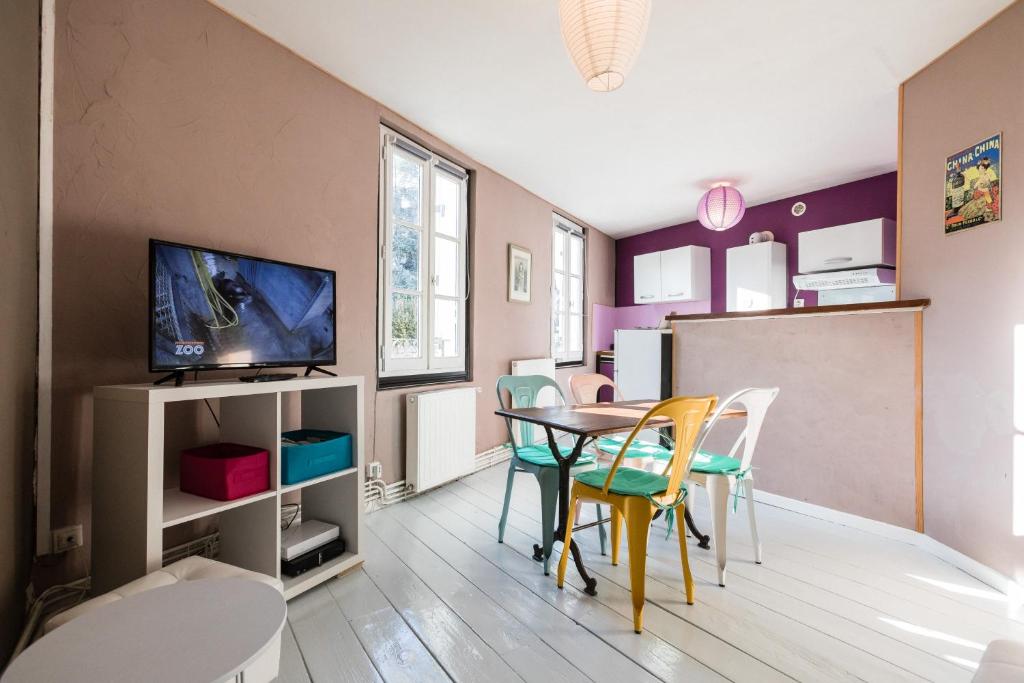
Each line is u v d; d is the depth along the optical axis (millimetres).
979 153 2234
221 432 2004
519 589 1997
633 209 5441
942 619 1817
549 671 1497
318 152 2617
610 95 2941
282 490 1845
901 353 2621
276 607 962
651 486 1833
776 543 2529
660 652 1595
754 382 3217
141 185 1890
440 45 2441
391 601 1895
